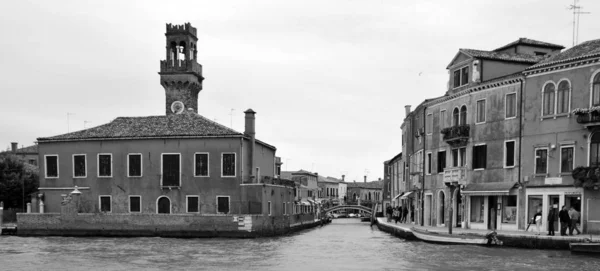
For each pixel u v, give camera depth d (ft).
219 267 77.87
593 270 67.67
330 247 104.94
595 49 94.27
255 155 153.79
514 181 105.29
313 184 353.51
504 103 108.78
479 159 114.73
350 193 413.39
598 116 89.40
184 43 182.70
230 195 139.44
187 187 141.18
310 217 201.16
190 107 182.39
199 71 188.03
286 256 90.38
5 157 191.52
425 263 76.84
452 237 97.14
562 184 95.40
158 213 138.51
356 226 214.69
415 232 109.40
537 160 101.30
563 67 96.78
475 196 115.14
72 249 102.68
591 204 90.89
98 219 132.26
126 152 144.15
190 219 129.18
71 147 147.13
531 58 120.67
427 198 136.05
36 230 134.62
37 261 85.51
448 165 125.39
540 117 100.73
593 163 91.76
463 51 122.11
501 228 107.65
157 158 142.72
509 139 107.14
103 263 82.89
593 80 92.27
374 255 89.61
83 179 146.10
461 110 121.39
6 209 177.37
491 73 117.39
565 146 96.27
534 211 101.35
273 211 150.41
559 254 80.59
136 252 97.40
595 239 81.15
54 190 147.33
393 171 211.00
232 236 128.16
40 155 148.77
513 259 77.20
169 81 181.06
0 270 76.43
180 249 102.47
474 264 74.54
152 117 154.51
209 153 140.77
